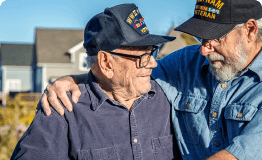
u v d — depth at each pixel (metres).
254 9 1.89
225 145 2.04
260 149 1.71
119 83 2.13
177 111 2.30
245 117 1.87
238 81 2.03
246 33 1.90
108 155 2.08
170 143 2.27
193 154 2.19
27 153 1.97
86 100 2.19
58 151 2.03
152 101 2.29
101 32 2.07
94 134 2.09
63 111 2.09
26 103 11.07
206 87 2.19
